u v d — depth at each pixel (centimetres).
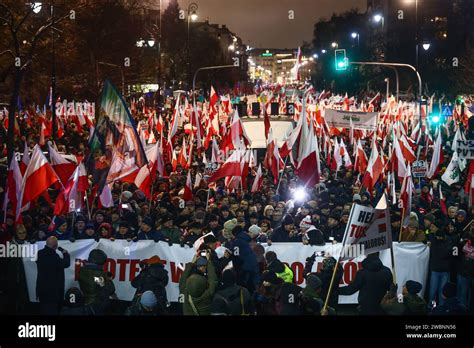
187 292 799
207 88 8644
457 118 3944
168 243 1137
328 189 1714
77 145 2794
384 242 884
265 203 1515
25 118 3606
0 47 2997
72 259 1112
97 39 4319
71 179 1159
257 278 995
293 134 1659
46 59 3456
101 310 845
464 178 1864
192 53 8700
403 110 3978
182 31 8644
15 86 2098
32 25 3228
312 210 1317
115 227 1251
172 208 1434
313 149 1403
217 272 969
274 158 1720
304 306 779
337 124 2709
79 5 2794
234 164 1506
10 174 1074
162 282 892
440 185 1662
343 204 1477
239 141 1864
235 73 11312
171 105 5172
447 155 2522
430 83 6862
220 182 1817
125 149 1227
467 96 5491
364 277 892
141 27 4912
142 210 1318
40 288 959
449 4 8000
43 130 2530
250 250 1006
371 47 8406
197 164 2097
